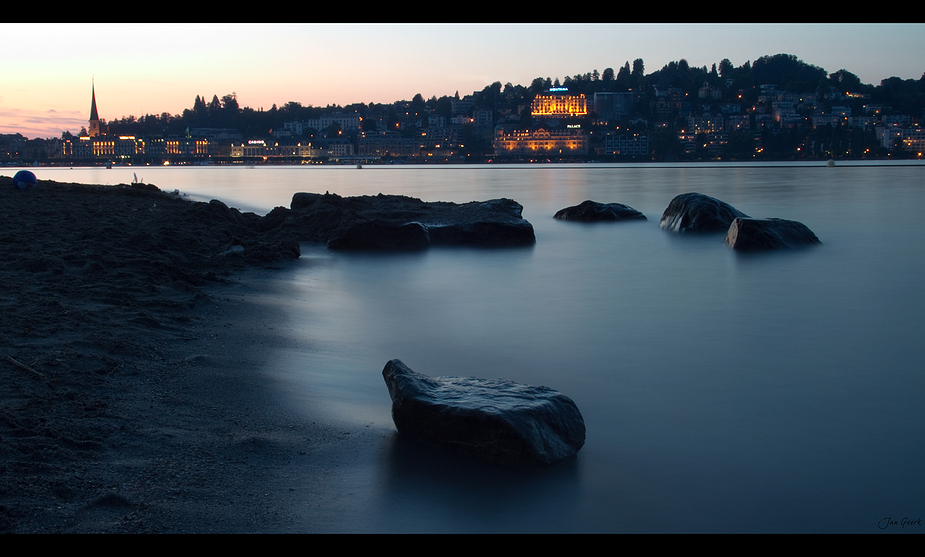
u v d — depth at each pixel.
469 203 29.45
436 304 13.72
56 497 5.11
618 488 6.05
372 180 82.06
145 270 13.68
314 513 5.39
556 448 6.58
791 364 9.75
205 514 5.17
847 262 18.81
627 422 7.55
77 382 7.36
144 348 8.80
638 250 21.42
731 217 25.66
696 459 6.62
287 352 9.58
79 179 97.31
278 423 7.00
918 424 7.48
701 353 10.30
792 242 21.47
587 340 10.99
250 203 40.22
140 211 25.28
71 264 13.62
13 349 8.07
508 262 19.17
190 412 7.00
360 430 7.06
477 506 5.68
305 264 18.16
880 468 6.44
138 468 5.68
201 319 10.90
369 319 12.21
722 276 17.02
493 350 10.40
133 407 6.90
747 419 7.64
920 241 22.77
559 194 51.56
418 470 6.24
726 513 5.65
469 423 6.51
